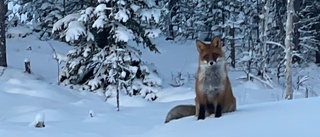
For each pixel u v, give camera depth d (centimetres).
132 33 1627
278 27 2780
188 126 679
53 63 2277
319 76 2623
